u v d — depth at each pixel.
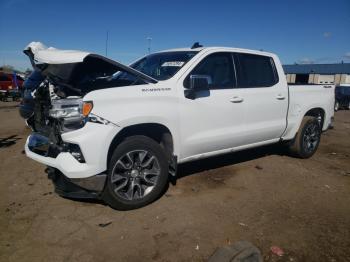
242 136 4.81
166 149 4.12
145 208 3.88
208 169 5.32
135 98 3.66
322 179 5.05
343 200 4.27
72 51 3.62
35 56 3.71
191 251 3.04
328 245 3.18
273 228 3.48
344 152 7.02
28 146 4.20
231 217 3.70
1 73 24.44
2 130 9.09
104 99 3.46
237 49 4.88
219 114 4.45
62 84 3.84
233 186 4.63
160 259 2.92
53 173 3.73
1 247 3.05
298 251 3.07
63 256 2.94
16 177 4.88
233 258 2.77
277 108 5.29
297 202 4.16
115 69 3.98
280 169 5.44
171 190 4.42
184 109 4.07
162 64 4.58
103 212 3.77
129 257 2.94
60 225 3.46
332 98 6.44
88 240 3.19
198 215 3.73
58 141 3.60
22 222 3.51
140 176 3.84
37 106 4.14
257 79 5.07
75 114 3.43
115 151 3.61
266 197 4.29
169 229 3.41
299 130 5.87
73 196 3.67
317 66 47.91
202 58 4.38
